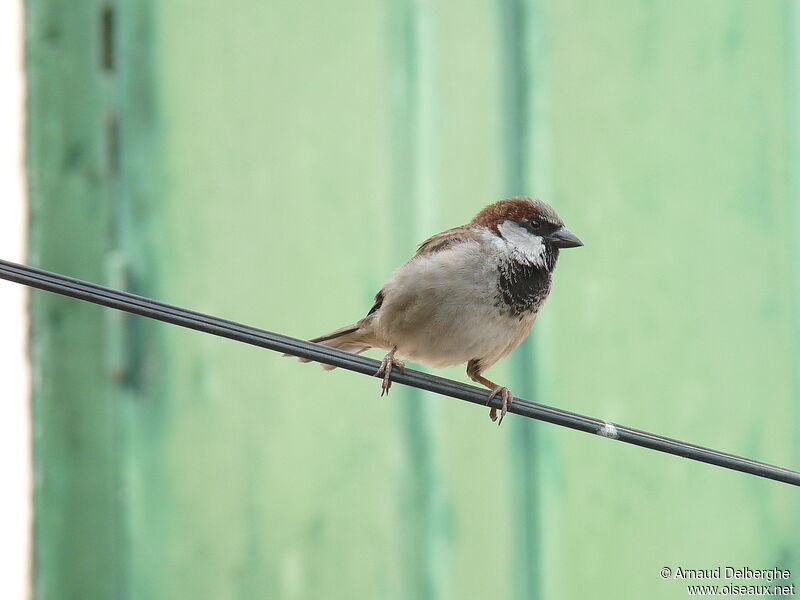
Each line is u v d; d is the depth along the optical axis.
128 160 13.67
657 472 13.88
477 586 13.52
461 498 13.57
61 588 13.02
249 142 13.87
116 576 13.17
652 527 13.77
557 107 14.17
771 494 13.97
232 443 13.50
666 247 14.27
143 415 13.40
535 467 13.70
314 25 14.01
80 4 13.73
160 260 13.62
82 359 13.32
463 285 8.04
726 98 14.62
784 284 14.32
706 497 13.95
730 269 14.35
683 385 14.12
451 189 13.83
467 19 14.09
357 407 13.60
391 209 13.76
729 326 14.27
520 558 13.60
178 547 13.32
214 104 13.91
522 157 14.05
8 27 13.52
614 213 14.30
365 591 13.40
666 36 14.54
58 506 13.10
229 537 13.41
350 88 13.91
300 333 13.58
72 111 13.58
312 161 13.84
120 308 6.45
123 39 13.80
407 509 13.51
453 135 13.92
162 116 13.80
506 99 14.07
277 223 13.77
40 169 13.41
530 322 8.40
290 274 13.68
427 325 8.14
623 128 14.40
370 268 13.68
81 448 13.20
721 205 14.45
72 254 13.41
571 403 14.01
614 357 14.14
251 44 13.98
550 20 14.17
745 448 14.09
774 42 14.66
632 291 14.18
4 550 12.91
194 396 13.51
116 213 13.60
